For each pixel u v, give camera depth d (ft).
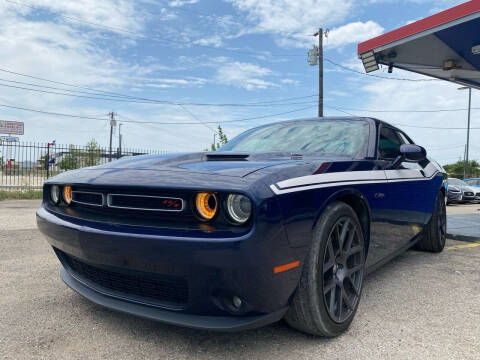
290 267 5.67
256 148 9.80
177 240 5.29
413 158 9.36
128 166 7.06
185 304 5.86
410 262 12.39
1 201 35.53
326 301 6.40
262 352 6.11
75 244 6.39
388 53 24.09
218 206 5.42
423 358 5.97
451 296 8.95
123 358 5.88
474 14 18.22
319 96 70.23
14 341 6.39
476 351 6.23
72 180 6.96
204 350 6.16
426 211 11.75
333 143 9.34
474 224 22.04
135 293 6.39
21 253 12.46
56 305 8.00
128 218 6.07
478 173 191.93
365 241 7.95
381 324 7.29
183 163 7.06
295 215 5.66
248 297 5.41
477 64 26.27
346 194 6.97
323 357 5.96
